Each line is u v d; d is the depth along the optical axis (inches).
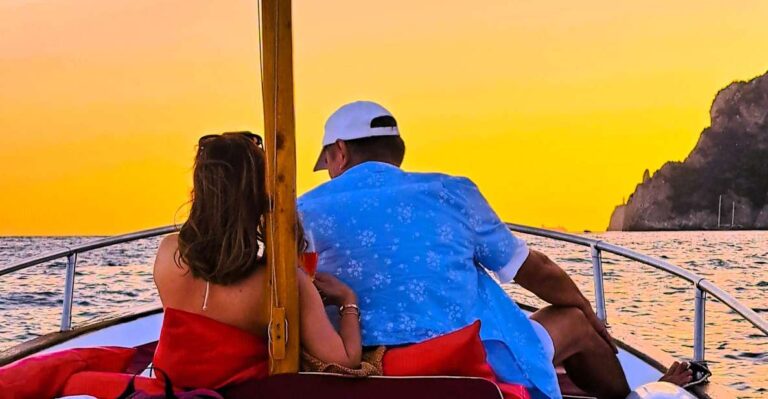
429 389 77.3
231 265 78.4
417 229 89.0
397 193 90.1
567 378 115.0
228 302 80.6
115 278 790.5
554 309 103.1
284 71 77.9
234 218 78.6
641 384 116.6
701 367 114.9
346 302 84.5
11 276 832.3
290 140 78.4
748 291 874.8
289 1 77.9
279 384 78.4
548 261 100.5
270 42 77.7
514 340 92.6
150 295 672.4
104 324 148.9
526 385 91.1
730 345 530.6
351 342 81.9
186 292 81.4
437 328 86.5
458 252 89.9
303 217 90.6
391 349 85.0
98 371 87.7
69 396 81.4
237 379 79.8
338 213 90.0
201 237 78.7
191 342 79.0
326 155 97.5
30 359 84.2
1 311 609.0
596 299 145.7
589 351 103.3
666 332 543.8
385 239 88.7
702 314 122.7
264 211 79.9
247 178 79.0
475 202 92.5
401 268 88.0
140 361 118.3
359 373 78.7
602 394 106.9
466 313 89.3
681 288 780.0
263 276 81.0
